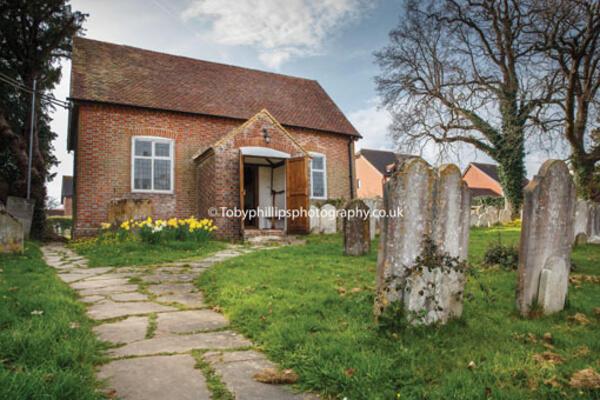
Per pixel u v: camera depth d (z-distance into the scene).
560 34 17.61
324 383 2.46
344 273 6.34
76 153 13.70
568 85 18.11
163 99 15.23
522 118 19.86
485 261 7.11
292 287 5.22
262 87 19.81
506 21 20.38
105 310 4.40
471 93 21.75
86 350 2.83
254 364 2.85
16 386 2.01
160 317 4.14
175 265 7.85
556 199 4.21
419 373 2.52
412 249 3.55
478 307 4.32
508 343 3.12
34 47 17.03
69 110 14.92
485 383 2.38
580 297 4.86
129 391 2.36
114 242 10.56
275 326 3.53
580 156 19.20
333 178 19.05
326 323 3.60
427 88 24.12
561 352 2.94
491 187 46.34
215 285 5.55
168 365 2.80
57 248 11.97
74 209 13.77
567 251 4.33
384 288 3.46
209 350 3.14
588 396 2.23
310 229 14.35
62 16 16.98
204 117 15.61
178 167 14.96
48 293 4.64
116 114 13.99
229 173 13.13
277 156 14.18
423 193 3.61
